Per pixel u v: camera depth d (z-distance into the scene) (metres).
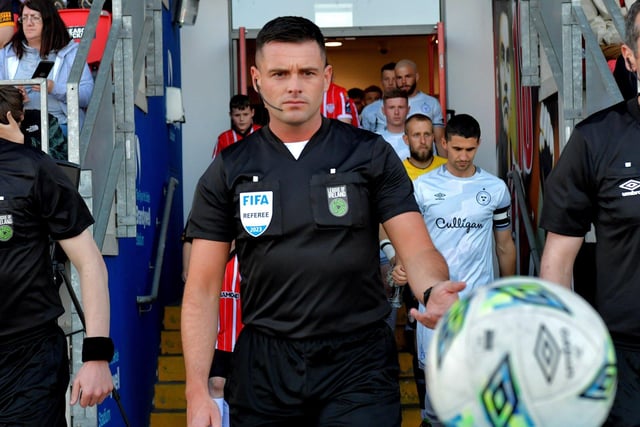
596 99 7.20
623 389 4.25
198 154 12.84
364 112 11.80
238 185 4.35
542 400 1.87
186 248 9.33
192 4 11.93
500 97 12.34
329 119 4.45
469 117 8.39
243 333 4.49
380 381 4.30
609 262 4.35
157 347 10.54
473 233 8.38
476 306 1.98
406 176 4.38
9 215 4.89
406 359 10.01
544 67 9.37
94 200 7.36
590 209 4.44
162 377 10.45
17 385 4.86
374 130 11.68
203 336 4.46
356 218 4.26
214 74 12.88
